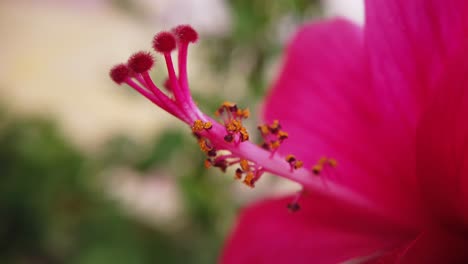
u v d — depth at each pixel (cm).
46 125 38
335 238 18
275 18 28
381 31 17
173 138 31
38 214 37
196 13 32
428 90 17
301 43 20
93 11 70
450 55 16
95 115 56
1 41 65
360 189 18
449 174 16
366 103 18
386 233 18
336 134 18
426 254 16
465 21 16
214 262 31
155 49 16
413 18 17
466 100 15
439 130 15
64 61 63
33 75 61
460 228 16
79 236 34
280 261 18
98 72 61
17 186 36
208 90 30
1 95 53
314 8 28
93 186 36
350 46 19
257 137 27
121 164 33
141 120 55
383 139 18
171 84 16
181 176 30
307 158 19
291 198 19
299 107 19
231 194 31
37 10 70
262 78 29
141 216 36
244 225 19
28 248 38
